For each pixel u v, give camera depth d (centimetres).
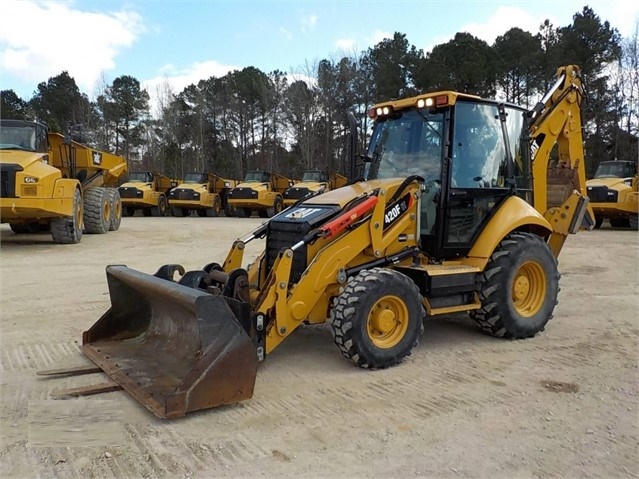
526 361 485
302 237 456
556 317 645
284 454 318
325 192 544
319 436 340
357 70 3862
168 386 385
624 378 443
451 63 3469
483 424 358
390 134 580
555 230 671
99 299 724
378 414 372
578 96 677
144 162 5222
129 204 2530
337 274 456
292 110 4169
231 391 371
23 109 5447
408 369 462
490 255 534
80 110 5212
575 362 483
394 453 319
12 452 317
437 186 532
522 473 299
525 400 397
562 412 377
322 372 453
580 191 682
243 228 1786
